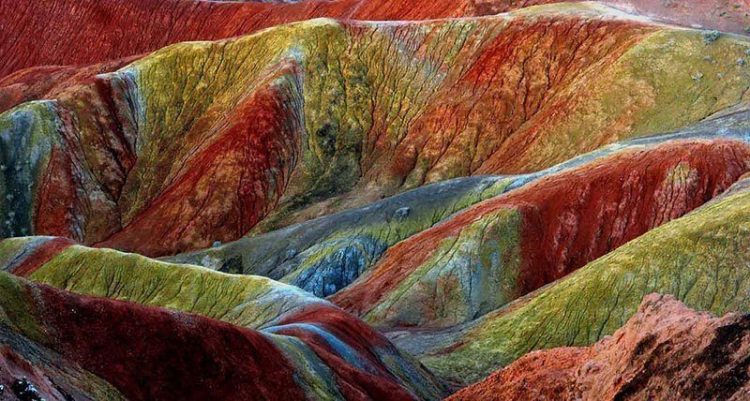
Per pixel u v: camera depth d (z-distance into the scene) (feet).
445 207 325.01
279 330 168.25
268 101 416.46
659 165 282.15
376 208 337.72
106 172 425.28
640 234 272.92
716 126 314.76
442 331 251.60
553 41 407.44
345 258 314.96
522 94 398.01
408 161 397.80
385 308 271.90
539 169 357.41
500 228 283.59
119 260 250.78
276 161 404.57
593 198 284.41
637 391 113.70
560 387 129.90
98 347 114.93
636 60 369.71
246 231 387.14
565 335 218.79
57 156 419.74
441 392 200.44
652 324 121.80
